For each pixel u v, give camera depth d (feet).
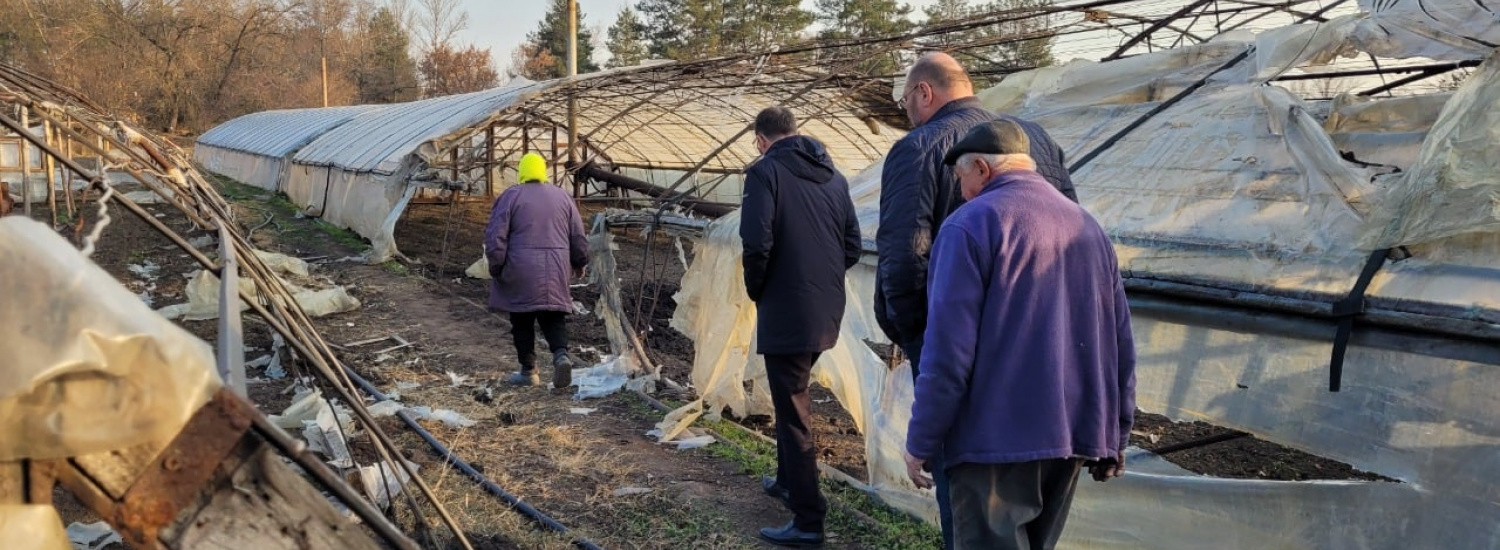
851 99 46.78
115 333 4.59
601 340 28.12
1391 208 10.96
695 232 21.01
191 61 117.60
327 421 15.38
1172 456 19.03
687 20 134.41
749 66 40.93
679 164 65.41
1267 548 11.35
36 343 4.44
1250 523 11.52
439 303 31.35
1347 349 10.64
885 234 10.05
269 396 18.97
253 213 54.54
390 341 25.58
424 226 54.29
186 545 4.95
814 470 13.25
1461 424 9.69
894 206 9.96
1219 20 27.58
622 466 16.25
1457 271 10.12
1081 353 8.38
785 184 12.68
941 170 9.87
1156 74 18.11
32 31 103.14
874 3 113.09
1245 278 11.75
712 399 19.44
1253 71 16.22
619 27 166.50
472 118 40.29
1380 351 10.37
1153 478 12.37
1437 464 9.87
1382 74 19.20
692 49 131.44
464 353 24.48
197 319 25.71
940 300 8.18
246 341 23.75
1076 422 8.42
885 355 22.35
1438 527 9.87
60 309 4.54
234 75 126.00
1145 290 12.72
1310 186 12.51
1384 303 10.32
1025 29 41.52
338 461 13.78
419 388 20.75
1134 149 15.57
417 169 39.01
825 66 41.01
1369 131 15.01
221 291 8.75
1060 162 10.82
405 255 42.86
